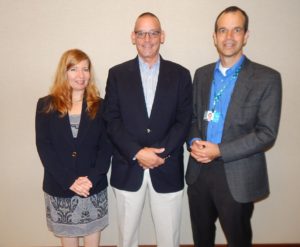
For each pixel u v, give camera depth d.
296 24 2.07
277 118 1.55
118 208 1.91
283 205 2.34
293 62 2.12
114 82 1.80
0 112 2.22
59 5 2.06
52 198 1.80
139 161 1.70
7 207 2.37
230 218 1.68
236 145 1.54
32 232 2.42
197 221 1.87
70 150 1.75
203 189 1.76
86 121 1.76
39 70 2.15
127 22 2.07
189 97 1.79
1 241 2.43
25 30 2.10
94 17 2.07
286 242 2.40
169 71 1.78
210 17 2.06
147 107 1.78
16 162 2.30
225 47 1.59
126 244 1.94
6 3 2.06
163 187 1.79
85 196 1.72
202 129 1.74
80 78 1.71
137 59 1.82
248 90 1.57
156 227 1.93
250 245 1.80
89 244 1.95
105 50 2.11
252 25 2.08
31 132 2.25
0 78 2.16
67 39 2.10
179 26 2.08
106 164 1.80
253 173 1.65
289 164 2.27
